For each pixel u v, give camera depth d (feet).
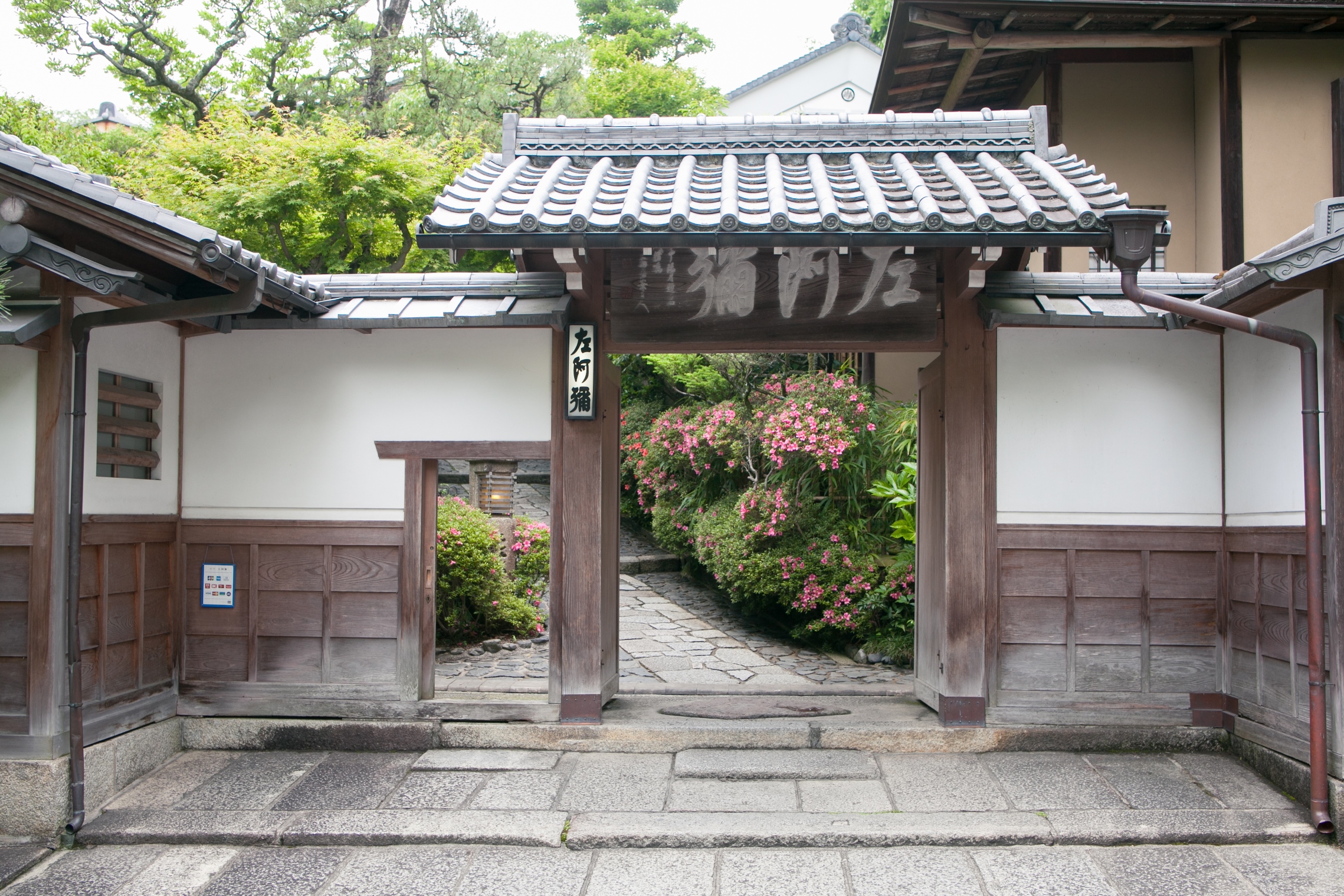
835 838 13.85
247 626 18.54
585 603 18.11
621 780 16.14
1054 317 17.46
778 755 17.17
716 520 31.55
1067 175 17.72
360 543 18.49
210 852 14.01
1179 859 13.42
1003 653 18.02
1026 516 18.15
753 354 37.01
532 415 18.45
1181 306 14.85
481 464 34.68
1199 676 17.94
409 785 16.02
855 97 72.74
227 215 36.32
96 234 14.73
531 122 19.89
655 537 39.32
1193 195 27.73
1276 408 16.24
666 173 18.70
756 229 14.70
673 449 35.50
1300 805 14.90
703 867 13.23
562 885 12.75
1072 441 18.19
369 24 56.34
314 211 41.06
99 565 16.02
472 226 14.79
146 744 16.90
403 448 18.51
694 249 16.69
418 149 41.29
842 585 26.94
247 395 18.79
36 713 14.71
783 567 27.35
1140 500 18.15
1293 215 25.43
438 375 18.61
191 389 18.92
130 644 16.99
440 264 44.14
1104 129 28.02
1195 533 18.07
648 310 17.06
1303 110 25.61
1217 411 18.25
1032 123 19.30
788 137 19.56
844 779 16.16
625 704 19.47
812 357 36.81
